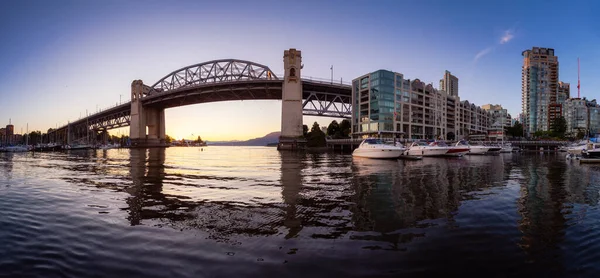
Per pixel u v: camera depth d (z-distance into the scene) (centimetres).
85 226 775
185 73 12294
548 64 15862
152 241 660
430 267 534
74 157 4784
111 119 15450
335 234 703
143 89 13112
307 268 526
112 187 1429
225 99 12212
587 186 1453
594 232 726
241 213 901
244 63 11044
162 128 14250
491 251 606
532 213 905
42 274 519
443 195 1195
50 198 1148
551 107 15338
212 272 513
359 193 1240
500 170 2261
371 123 9194
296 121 9194
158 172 2169
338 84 10406
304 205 1009
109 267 539
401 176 1856
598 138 4984
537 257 580
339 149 8525
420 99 10144
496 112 16825
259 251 600
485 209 953
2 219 848
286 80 9262
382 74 8894
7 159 4172
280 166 2712
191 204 1029
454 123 12125
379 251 600
